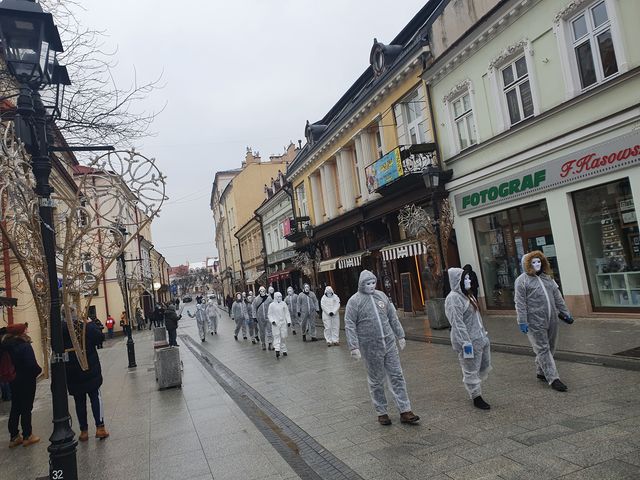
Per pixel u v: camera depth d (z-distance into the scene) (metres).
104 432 6.58
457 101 15.48
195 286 134.62
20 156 5.02
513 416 5.37
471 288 5.91
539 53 12.02
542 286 6.21
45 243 4.47
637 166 9.77
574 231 11.42
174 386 9.74
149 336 31.55
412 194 17.08
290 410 7.08
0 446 6.76
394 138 18.89
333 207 25.86
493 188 13.76
